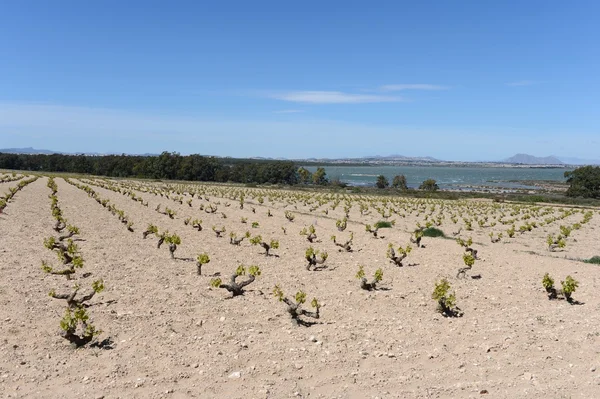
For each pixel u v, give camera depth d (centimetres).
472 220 4497
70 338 897
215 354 898
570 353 973
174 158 13738
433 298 1276
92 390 736
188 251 1991
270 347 948
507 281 1664
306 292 1407
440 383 814
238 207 4631
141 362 846
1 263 1484
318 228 3128
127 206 3838
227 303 1252
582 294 1515
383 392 774
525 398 766
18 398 702
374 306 1290
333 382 805
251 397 737
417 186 16362
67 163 14488
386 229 3195
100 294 1256
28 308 1099
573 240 3188
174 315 1124
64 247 1700
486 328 1123
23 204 3306
